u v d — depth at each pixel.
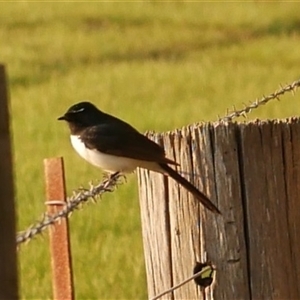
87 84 33.97
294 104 26.92
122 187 19.23
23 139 25.31
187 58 39.16
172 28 46.38
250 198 7.20
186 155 7.24
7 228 5.07
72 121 9.59
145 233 7.55
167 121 26.72
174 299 7.40
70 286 7.99
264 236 7.24
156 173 7.38
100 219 17.41
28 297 13.39
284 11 49.03
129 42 43.06
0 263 5.06
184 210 7.28
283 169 7.26
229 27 46.41
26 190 19.48
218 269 7.25
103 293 13.59
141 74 35.62
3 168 5.05
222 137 7.16
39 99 31.28
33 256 15.18
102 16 49.03
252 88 31.77
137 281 13.96
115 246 15.84
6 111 5.04
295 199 7.30
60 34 44.12
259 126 7.20
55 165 7.73
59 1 52.66
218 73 35.12
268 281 7.27
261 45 41.19
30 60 38.44
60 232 7.96
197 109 28.42
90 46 41.94
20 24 46.44
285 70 35.34
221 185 7.19
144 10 50.72
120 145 9.08
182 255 7.32
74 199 7.57
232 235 7.20
